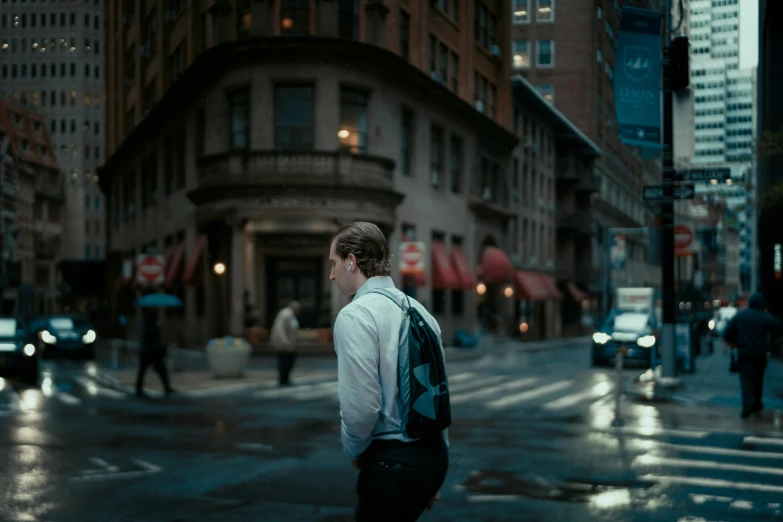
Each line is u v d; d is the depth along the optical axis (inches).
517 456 349.7
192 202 1149.1
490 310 1641.2
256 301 1114.7
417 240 1238.9
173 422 464.1
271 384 698.2
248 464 334.6
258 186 1043.9
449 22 1378.0
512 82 1668.3
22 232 3390.7
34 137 3686.0
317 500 270.4
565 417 480.4
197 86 1170.0
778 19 838.5
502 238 1635.1
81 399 592.1
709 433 415.5
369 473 122.0
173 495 278.8
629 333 907.4
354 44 1064.8
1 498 275.1
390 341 121.7
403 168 1210.0
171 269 1266.0
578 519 246.7
